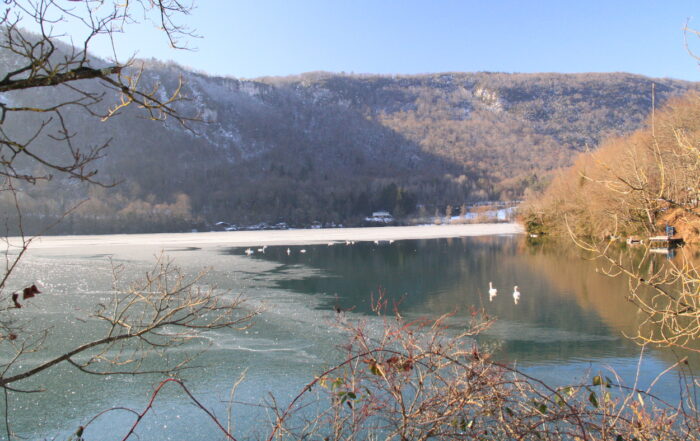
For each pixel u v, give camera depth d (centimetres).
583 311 1579
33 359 1066
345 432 400
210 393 935
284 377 1008
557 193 4700
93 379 986
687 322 1341
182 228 8356
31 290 255
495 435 329
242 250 4084
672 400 815
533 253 3531
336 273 2594
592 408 410
